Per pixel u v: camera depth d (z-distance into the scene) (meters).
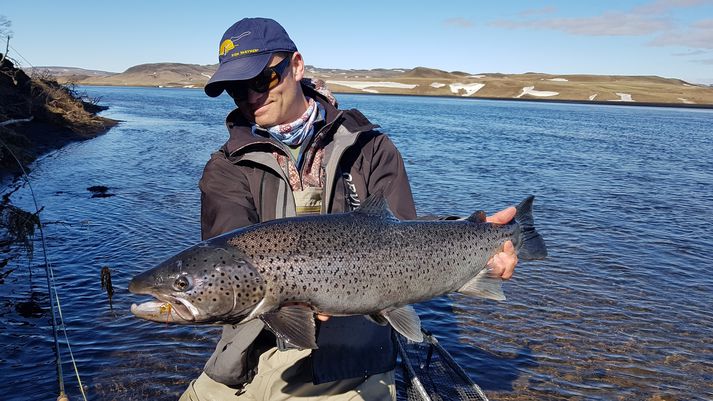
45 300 2.51
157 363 2.00
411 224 1.15
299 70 1.16
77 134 9.53
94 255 3.15
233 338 1.16
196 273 0.98
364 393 1.21
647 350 2.20
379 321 1.11
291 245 1.02
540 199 5.11
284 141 1.17
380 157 1.23
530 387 1.91
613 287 2.85
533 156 8.55
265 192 1.15
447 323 2.39
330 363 1.16
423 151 8.66
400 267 1.10
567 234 3.87
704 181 6.68
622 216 4.50
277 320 1.01
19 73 9.30
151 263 3.04
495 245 1.26
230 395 1.25
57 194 4.81
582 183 6.14
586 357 2.13
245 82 1.11
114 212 4.20
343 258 1.04
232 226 1.11
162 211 4.27
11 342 2.09
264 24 1.11
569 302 2.64
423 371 1.76
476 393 1.63
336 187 1.17
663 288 2.86
